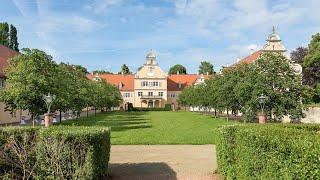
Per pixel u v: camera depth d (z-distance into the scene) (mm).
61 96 29281
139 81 113938
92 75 117750
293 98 31219
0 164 10070
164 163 17016
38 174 10523
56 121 45719
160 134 30500
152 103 114188
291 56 74250
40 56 28375
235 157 11102
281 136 7906
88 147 11055
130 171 15266
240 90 32938
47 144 10750
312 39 62344
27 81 27453
